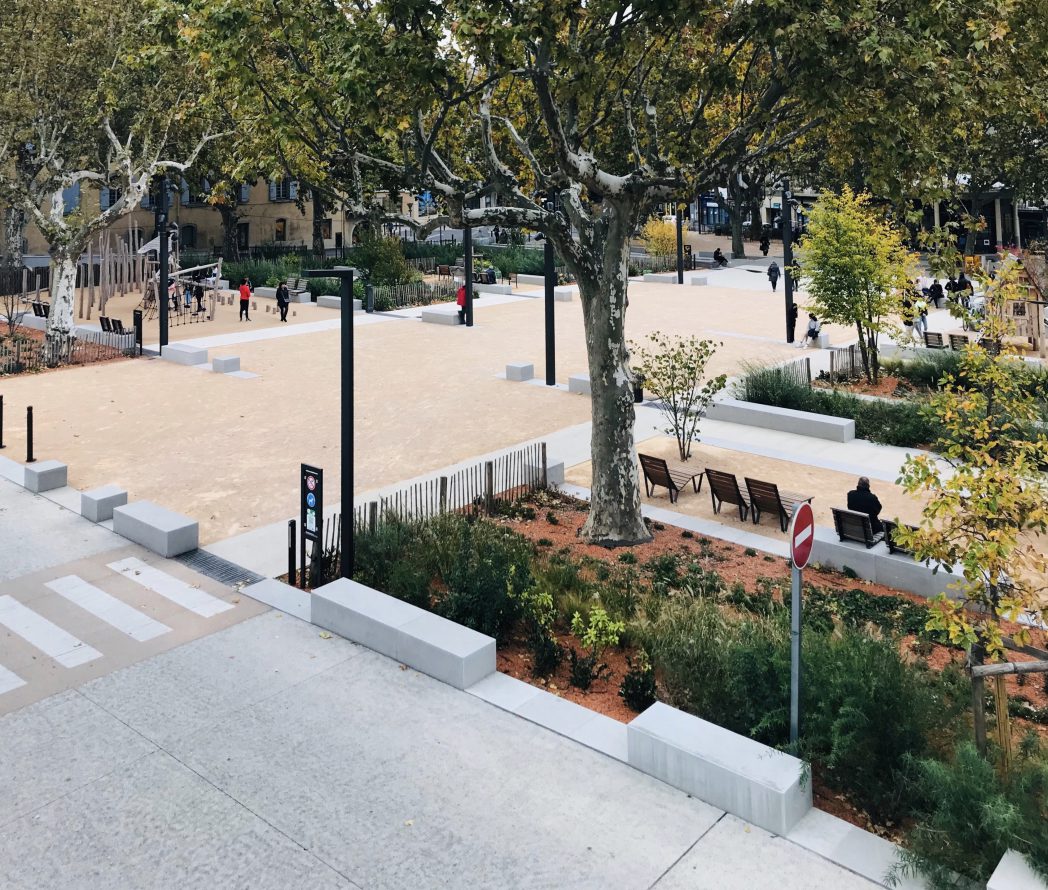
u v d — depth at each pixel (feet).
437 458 61.41
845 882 22.63
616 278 45.29
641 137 71.31
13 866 23.29
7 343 104.01
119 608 38.96
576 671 32.89
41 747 28.58
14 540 46.78
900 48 38.22
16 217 158.10
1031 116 46.01
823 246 82.28
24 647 35.37
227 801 25.88
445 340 106.01
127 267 150.41
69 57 96.53
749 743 26.55
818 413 71.61
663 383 63.72
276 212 225.35
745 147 44.37
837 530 45.62
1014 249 166.20
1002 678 24.21
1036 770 22.06
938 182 44.55
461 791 26.40
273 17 43.01
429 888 22.54
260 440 65.82
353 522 41.27
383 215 48.08
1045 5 41.78
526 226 45.65
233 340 106.22
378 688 32.32
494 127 63.57
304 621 37.81
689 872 23.04
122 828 24.73
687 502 54.70
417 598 37.78
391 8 38.09
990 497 24.76
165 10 44.52
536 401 77.56
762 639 30.37
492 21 35.42
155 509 47.83
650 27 39.14
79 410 74.54
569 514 51.90
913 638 37.04
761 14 38.68
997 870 20.61
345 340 38.34
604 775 27.22
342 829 24.70
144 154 102.53
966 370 30.30
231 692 31.99
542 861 23.47
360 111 42.70
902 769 24.93
